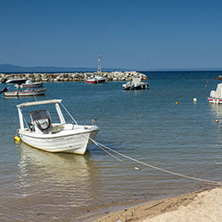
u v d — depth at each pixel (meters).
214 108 33.72
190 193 10.35
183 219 8.36
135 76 111.06
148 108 34.31
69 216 9.18
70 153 16.19
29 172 13.34
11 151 16.84
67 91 64.81
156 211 9.01
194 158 14.70
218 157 14.80
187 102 40.25
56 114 30.72
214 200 9.48
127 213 9.02
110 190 11.10
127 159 14.86
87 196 10.61
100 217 8.95
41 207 9.84
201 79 121.38
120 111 31.94
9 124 25.25
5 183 12.02
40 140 16.50
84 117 28.23
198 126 22.88
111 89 69.50
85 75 113.06
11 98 53.50
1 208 9.82
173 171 12.95
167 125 23.36
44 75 113.31
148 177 12.30
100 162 14.52
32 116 17.45
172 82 99.25
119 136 19.80
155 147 16.89
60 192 11.04
